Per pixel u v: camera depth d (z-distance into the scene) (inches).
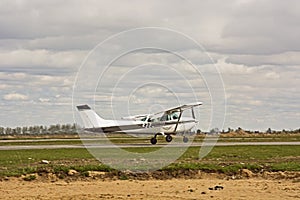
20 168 1024.2
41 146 1908.2
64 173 959.6
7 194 781.3
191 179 951.0
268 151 1566.2
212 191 806.5
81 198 746.8
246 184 879.1
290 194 775.7
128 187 851.4
